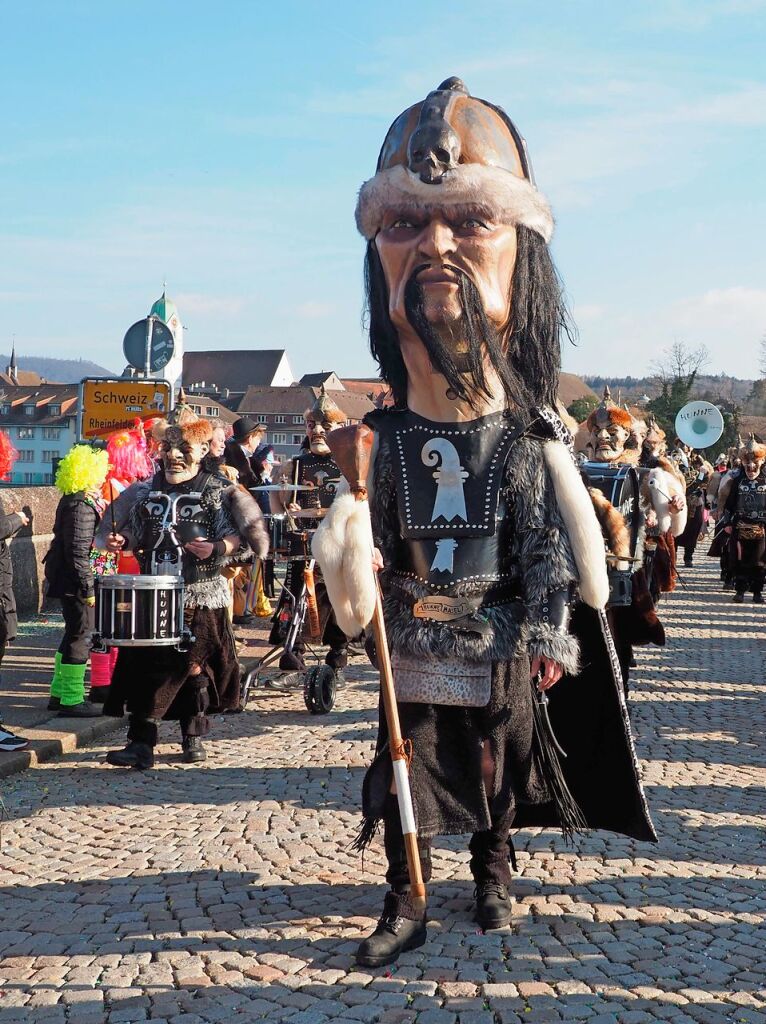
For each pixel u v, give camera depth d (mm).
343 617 3955
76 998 3678
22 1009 3617
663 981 3781
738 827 5473
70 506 7625
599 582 4039
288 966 3898
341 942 4090
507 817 4168
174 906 4441
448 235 4012
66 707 7656
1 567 6711
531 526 4035
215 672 6746
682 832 5375
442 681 4012
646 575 8250
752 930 4191
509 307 4133
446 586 4012
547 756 4215
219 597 6637
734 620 14570
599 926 4219
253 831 5371
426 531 4035
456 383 4004
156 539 6496
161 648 6504
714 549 17531
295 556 8531
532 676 4148
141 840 5262
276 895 4551
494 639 4020
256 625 12422
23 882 4730
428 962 3926
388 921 3977
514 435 4078
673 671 10406
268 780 6316
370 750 7039
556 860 4957
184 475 6605
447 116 4074
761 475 16531
